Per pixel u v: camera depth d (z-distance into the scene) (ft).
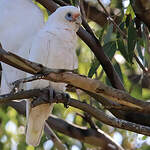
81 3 29.35
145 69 29.45
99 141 34.55
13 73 24.66
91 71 27.20
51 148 36.40
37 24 25.41
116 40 28.02
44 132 33.40
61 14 25.16
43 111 24.90
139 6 19.39
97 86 20.43
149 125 25.52
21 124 37.78
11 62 19.12
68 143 37.14
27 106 25.05
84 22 26.58
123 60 36.29
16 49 24.97
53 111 37.09
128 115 25.62
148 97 36.22
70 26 25.11
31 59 24.36
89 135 34.30
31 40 24.86
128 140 35.37
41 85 24.49
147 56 28.89
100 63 26.63
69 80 20.10
